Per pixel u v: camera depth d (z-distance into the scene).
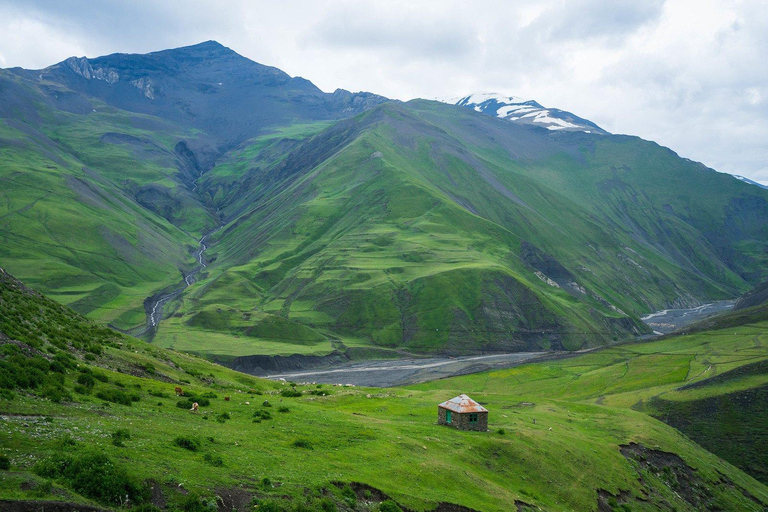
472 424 82.31
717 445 139.00
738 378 167.12
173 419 50.09
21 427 35.66
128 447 37.88
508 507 57.84
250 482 39.69
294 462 47.38
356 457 54.81
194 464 39.03
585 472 80.50
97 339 76.69
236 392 80.56
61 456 32.06
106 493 30.89
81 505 28.77
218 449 44.81
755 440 137.25
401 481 52.47
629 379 195.50
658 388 177.12
